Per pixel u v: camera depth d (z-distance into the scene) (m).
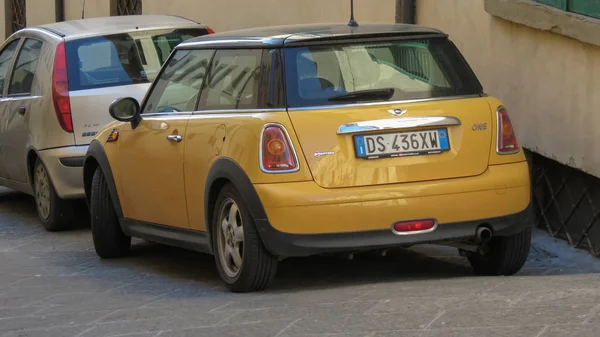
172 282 10.34
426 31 9.59
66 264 11.66
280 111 8.94
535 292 8.13
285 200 8.66
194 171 9.77
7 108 15.06
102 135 11.64
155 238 10.87
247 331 7.59
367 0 15.84
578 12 11.21
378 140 8.83
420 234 8.83
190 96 10.20
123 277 10.76
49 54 14.05
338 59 9.23
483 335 6.90
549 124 11.95
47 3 27.08
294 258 11.12
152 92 10.95
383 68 9.24
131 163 10.99
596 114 11.12
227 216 9.37
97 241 11.81
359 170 8.76
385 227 8.75
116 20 14.93
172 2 21.80
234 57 9.72
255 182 8.78
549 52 11.88
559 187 12.11
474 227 8.98
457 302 7.91
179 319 8.23
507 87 12.76
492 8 12.73
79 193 13.61
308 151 8.75
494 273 9.74
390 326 7.33
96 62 13.88
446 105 9.06
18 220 15.09
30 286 10.38
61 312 8.99
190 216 10.04
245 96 9.35
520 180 9.12
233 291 9.38
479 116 9.09
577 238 11.76
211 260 11.61
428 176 8.88
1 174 15.70
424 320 7.41
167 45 14.22
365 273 10.23
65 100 13.57
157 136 10.48
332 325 7.52
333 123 8.83
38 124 13.91
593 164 11.21
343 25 10.01
